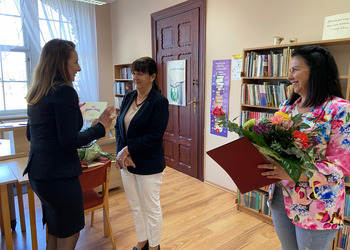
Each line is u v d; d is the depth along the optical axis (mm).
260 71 2535
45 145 1382
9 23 4191
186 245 2184
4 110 4348
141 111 1793
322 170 1042
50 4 4527
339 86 1141
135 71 1794
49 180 1390
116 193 3234
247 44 2852
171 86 4039
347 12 2084
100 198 2137
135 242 2238
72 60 1444
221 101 3229
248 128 1120
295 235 1290
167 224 2514
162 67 4176
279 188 1287
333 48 2182
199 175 3697
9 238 1858
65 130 1355
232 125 1044
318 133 1047
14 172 1906
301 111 1229
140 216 1954
